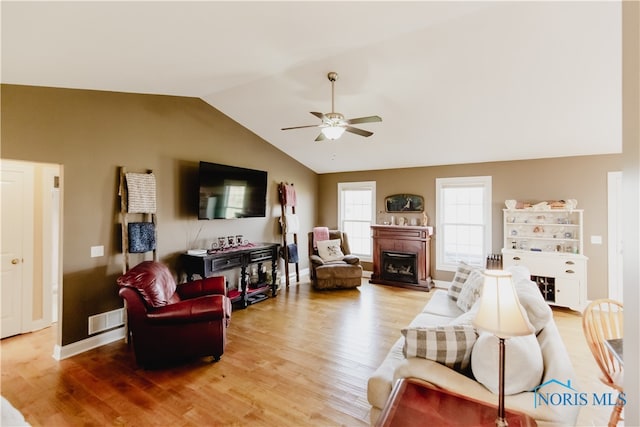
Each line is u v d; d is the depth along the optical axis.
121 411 2.20
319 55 2.94
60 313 2.97
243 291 4.47
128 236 3.43
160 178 3.88
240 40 2.46
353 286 5.45
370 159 5.86
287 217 5.84
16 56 2.20
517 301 1.28
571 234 4.57
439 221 5.68
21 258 3.49
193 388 2.48
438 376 1.53
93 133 3.23
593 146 4.30
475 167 5.34
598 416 2.18
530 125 3.97
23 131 2.74
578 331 3.64
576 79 3.04
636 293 0.79
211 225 4.57
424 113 4.01
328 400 2.33
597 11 2.26
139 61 2.63
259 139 5.41
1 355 3.02
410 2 2.12
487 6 2.25
